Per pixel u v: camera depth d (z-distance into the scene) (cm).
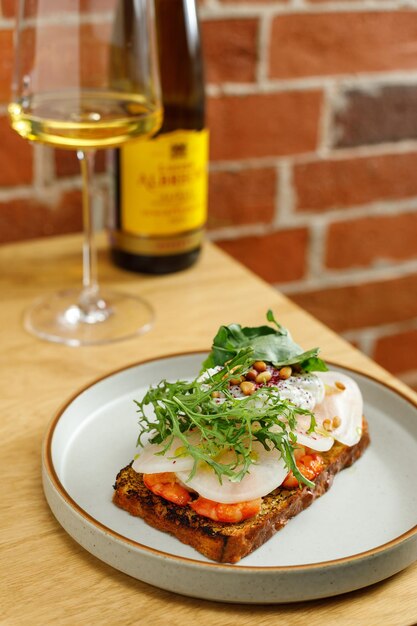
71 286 90
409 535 61
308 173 109
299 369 68
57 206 100
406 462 68
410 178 115
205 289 90
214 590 59
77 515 61
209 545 61
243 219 108
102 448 69
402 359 126
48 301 88
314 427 64
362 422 69
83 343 82
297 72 104
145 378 74
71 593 60
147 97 81
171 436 64
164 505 63
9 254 95
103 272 93
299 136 107
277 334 69
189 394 65
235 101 102
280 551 62
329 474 66
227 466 62
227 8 98
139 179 88
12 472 69
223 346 69
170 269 92
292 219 111
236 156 105
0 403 75
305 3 101
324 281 116
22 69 79
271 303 88
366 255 117
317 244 113
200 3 97
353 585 60
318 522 64
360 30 105
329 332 84
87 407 72
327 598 60
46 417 74
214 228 107
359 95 108
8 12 91
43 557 62
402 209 116
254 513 62
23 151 96
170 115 88
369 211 114
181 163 88
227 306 88
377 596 61
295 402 65
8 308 87
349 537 63
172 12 87
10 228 99
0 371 78
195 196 90
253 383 66
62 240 99
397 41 107
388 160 113
